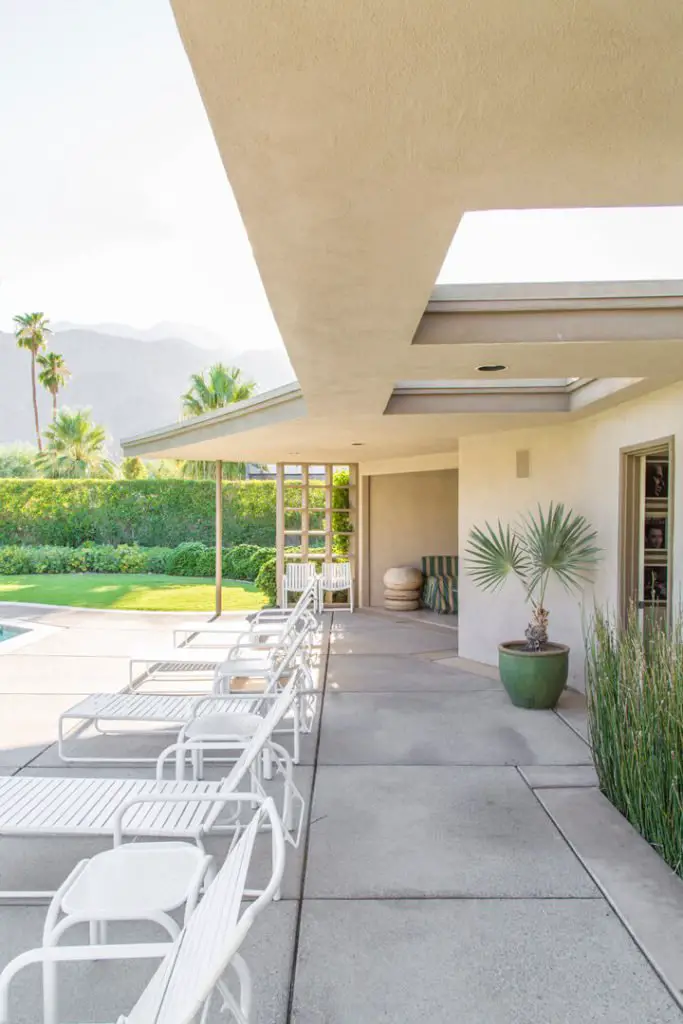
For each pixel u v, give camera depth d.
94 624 11.33
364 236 2.31
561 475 7.16
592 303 3.65
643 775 3.78
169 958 1.91
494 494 7.99
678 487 5.09
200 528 20.97
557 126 1.72
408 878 3.35
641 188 2.08
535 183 2.01
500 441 7.89
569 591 7.02
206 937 1.69
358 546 12.89
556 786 4.47
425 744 5.29
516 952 2.79
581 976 2.65
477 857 3.55
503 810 4.11
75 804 3.20
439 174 1.96
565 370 4.48
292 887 3.27
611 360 4.20
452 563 12.59
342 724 5.80
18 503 21.28
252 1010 2.11
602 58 1.46
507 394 6.46
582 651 6.84
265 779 4.58
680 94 1.60
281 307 3.03
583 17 1.34
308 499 12.76
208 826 2.98
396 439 8.75
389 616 11.80
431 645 9.25
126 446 11.08
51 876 3.42
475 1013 2.46
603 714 4.32
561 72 1.51
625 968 2.69
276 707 3.54
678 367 4.43
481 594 8.20
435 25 1.36
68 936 2.92
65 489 21.25
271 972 2.68
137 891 2.37
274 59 1.45
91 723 5.93
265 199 2.06
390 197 2.07
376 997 2.54
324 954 2.78
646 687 3.86
